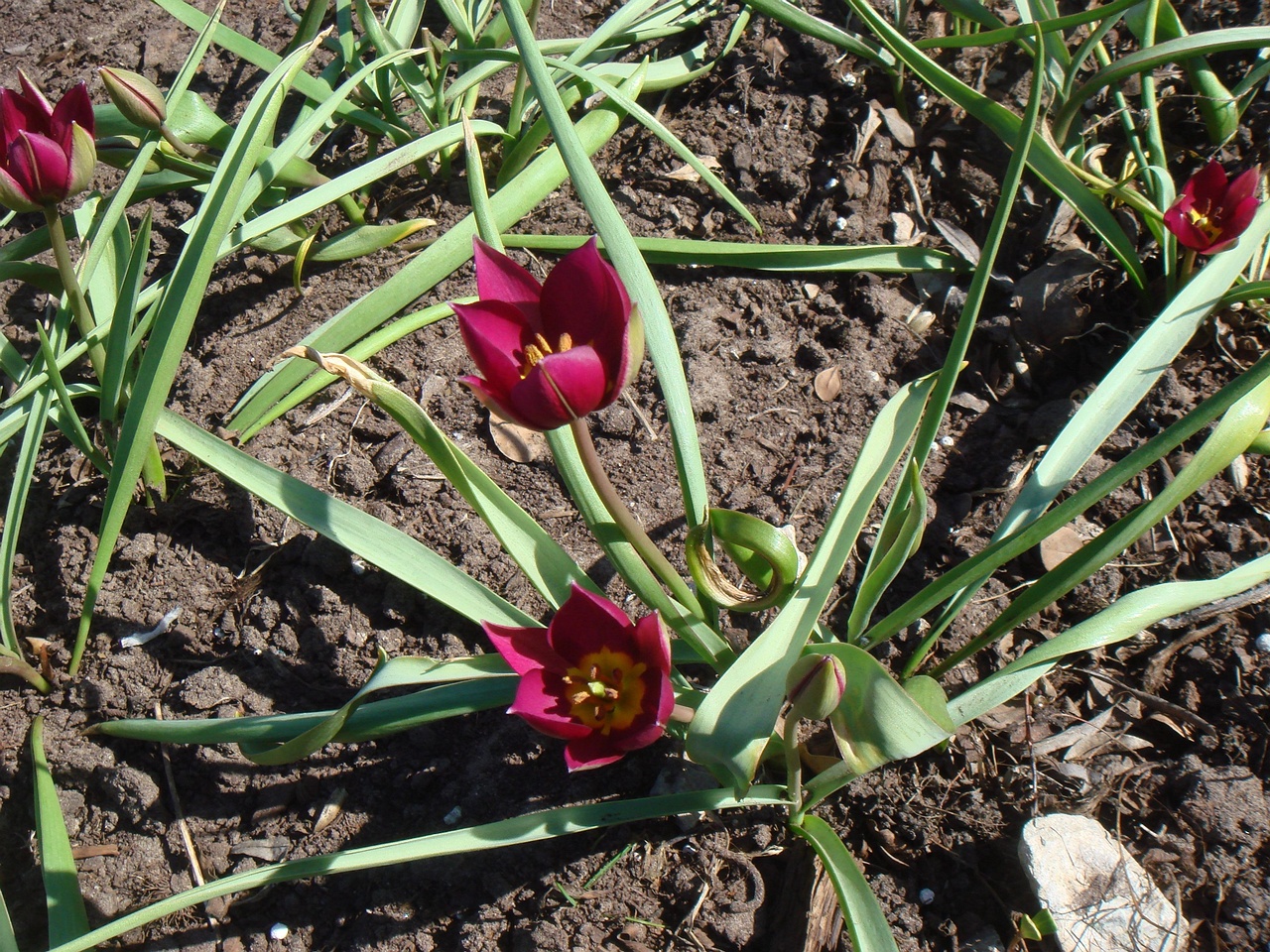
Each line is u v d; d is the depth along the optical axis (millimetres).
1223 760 563
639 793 563
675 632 573
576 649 485
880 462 520
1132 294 669
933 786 559
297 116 758
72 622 608
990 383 658
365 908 550
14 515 583
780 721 560
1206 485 618
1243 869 541
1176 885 541
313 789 572
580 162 558
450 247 656
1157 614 518
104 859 562
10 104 570
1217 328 647
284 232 682
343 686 591
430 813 564
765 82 739
